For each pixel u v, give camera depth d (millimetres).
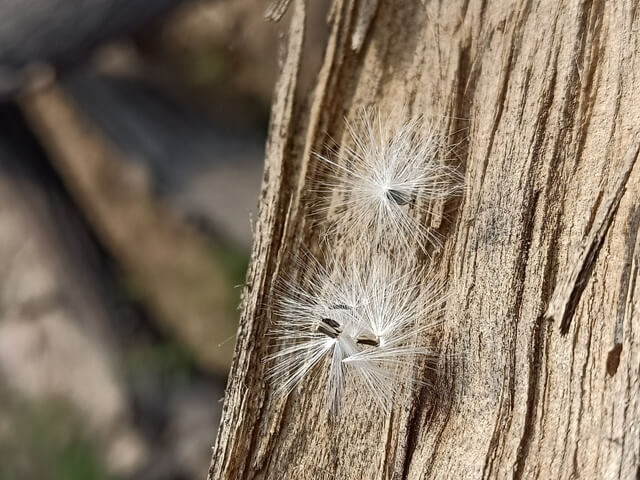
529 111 66
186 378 193
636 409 56
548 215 64
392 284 68
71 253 199
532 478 61
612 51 63
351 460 69
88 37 155
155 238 200
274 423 70
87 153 203
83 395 192
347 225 71
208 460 181
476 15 70
